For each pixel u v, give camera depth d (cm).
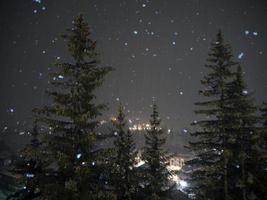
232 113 1716
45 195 1333
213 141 1836
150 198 2039
